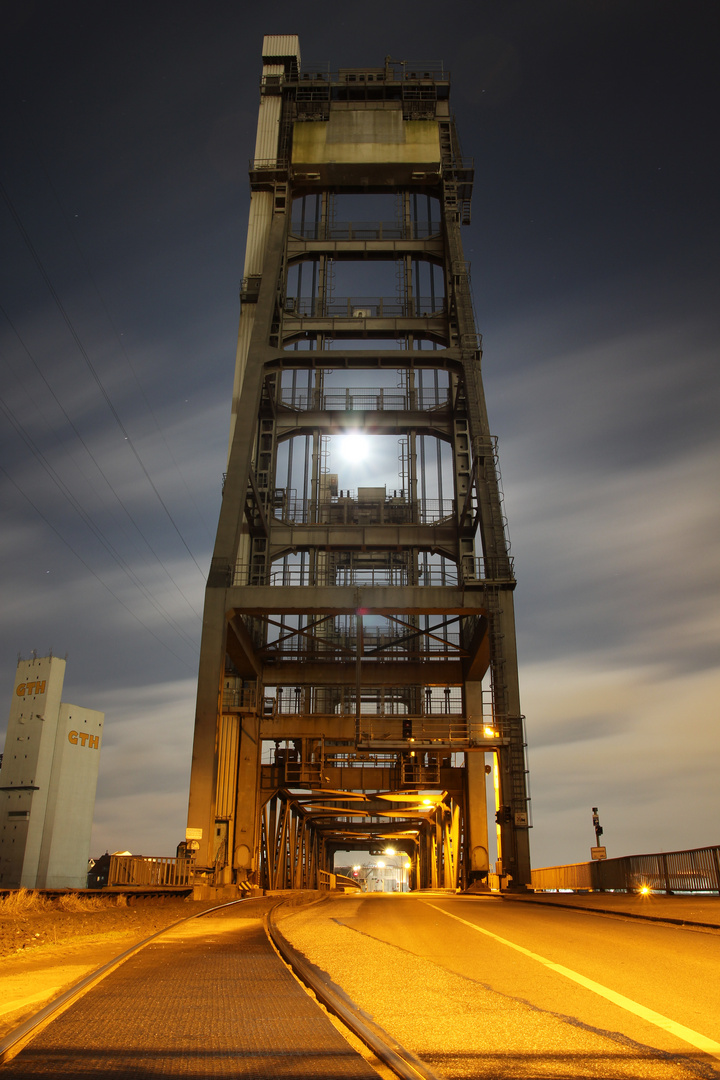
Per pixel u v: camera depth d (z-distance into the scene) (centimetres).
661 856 2716
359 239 5753
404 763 5094
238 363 5397
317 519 5356
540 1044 574
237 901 2839
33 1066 504
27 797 10438
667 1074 504
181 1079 482
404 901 2834
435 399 5472
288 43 6375
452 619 4894
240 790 4844
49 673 10900
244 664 4897
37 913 1820
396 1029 616
